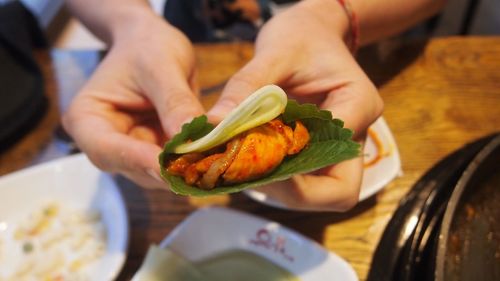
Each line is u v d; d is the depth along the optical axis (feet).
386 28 1.46
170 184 0.72
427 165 1.21
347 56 1.08
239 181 0.75
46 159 1.37
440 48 1.51
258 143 0.74
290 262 1.03
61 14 2.77
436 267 0.80
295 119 0.81
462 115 1.32
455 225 0.92
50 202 1.26
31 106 1.44
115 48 1.23
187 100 0.98
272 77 1.00
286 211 1.16
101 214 1.22
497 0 2.23
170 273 1.00
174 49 1.13
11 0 1.80
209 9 1.98
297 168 0.76
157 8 2.72
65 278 1.10
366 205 1.15
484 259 0.90
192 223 1.08
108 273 1.03
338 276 0.97
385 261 0.99
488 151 0.95
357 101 0.98
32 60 1.51
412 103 1.37
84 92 1.15
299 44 1.08
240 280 1.03
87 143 1.06
